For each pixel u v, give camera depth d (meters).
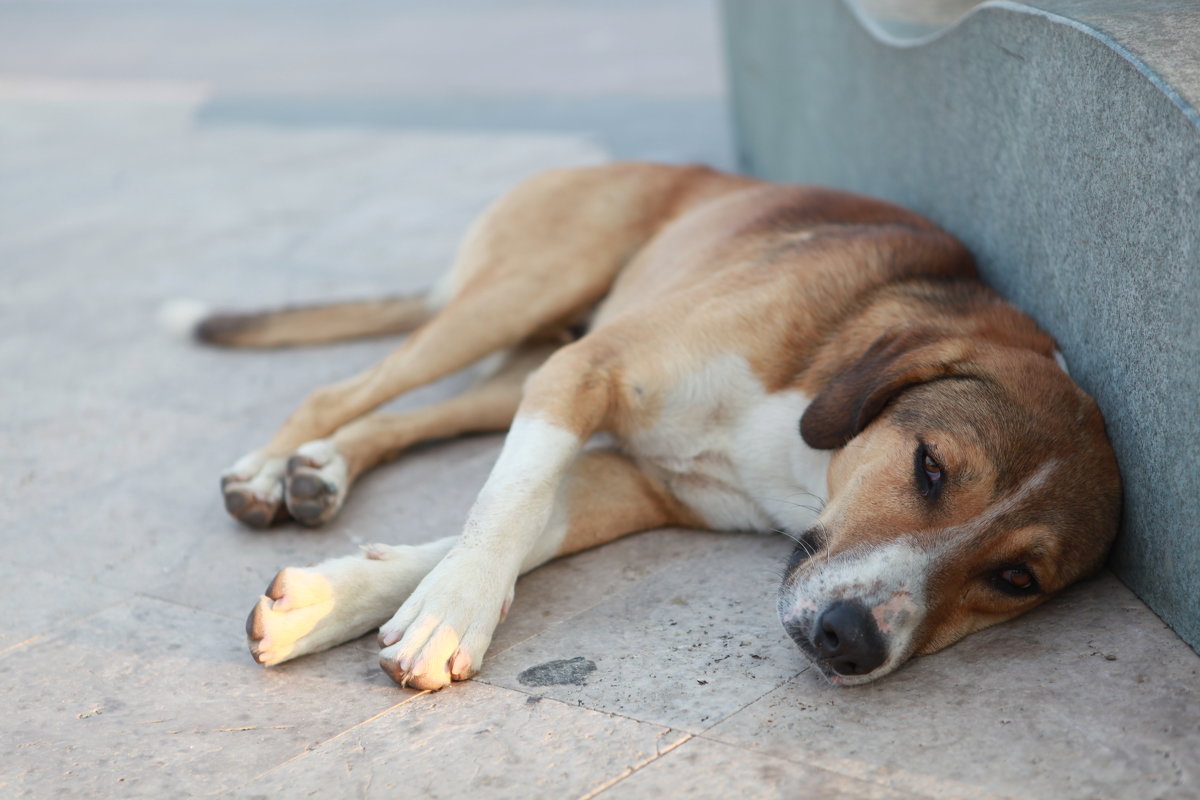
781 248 1.94
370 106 4.58
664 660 1.69
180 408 2.12
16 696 1.68
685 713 1.63
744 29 3.19
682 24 6.21
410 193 3.30
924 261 1.92
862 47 2.22
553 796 1.57
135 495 1.95
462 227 2.96
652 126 4.04
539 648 1.71
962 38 1.95
